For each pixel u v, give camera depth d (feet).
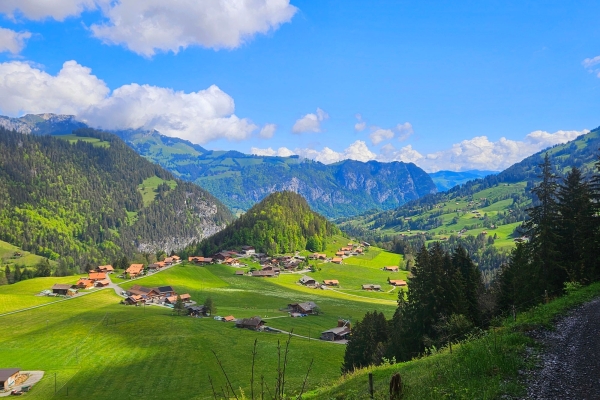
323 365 261.44
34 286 577.84
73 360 289.12
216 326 379.14
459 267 215.31
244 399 34.42
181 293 560.61
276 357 275.18
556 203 168.45
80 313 434.30
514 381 53.88
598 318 85.76
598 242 159.33
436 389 55.93
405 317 185.78
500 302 191.72
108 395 225.97
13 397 228.43
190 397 215.72
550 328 79.66
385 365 110.52
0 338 346.74
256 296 570.05
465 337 110.83
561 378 54.13
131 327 366.22
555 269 163.84
